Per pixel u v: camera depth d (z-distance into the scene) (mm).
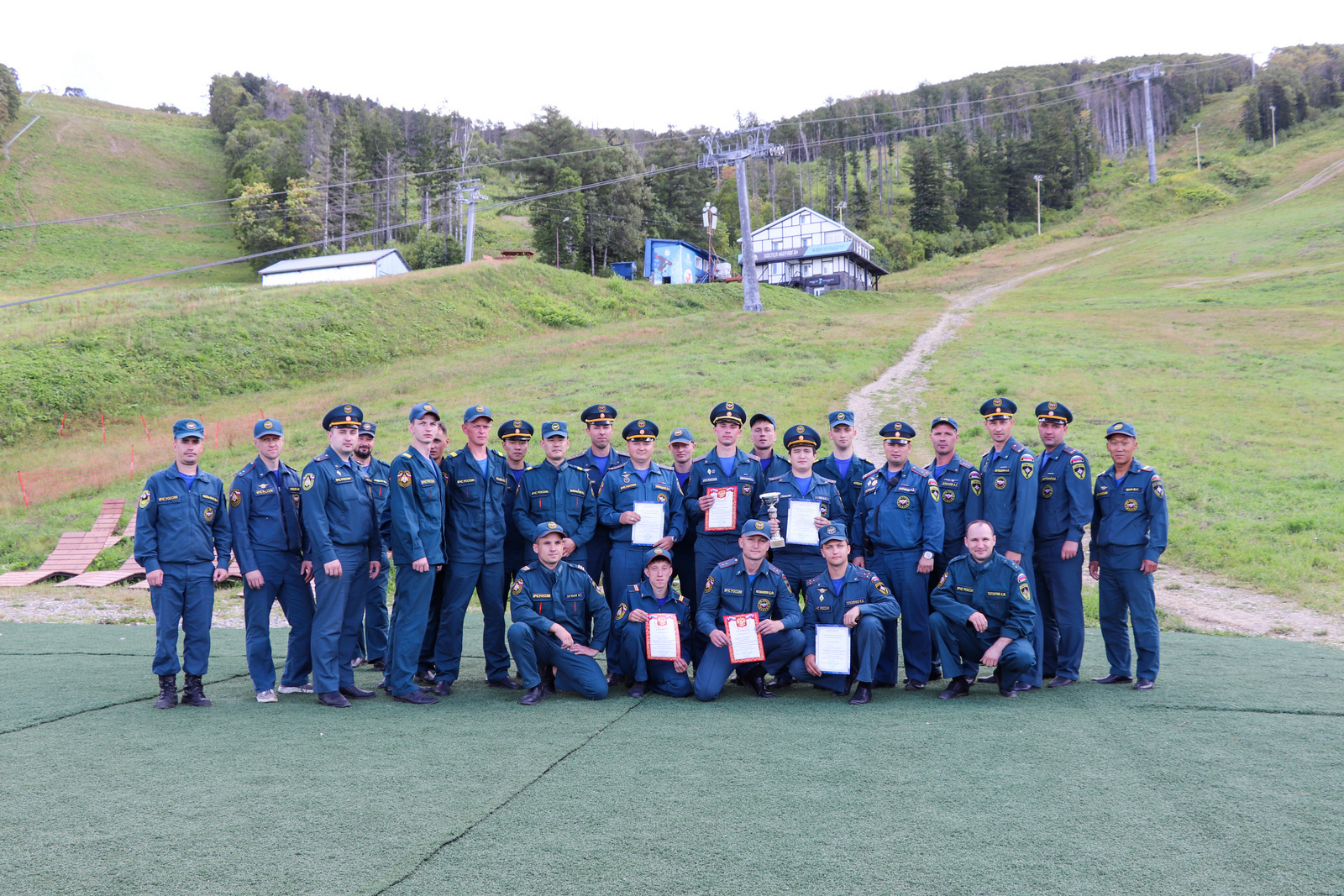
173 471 6125
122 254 71062
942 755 4758
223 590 12250
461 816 3840
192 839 3584
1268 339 31703
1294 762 4586
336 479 6324
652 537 6797
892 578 6777
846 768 4520
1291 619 9266
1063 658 6719
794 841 3551
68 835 3633
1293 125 118438
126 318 31312
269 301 35500
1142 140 137125
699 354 32031
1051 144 110812
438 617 6945
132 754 4809
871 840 3570
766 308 47875
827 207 112000
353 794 4129
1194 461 16609
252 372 29656
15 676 7055
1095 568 6766
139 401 26219
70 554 13734
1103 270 64625
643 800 4039
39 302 38375
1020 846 3506
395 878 3207
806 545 6836
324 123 119125
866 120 150375
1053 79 186000
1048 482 6824
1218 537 12352
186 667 6098
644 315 45438
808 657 6270
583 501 6969
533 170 68000
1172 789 4180
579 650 6340
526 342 36969
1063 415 6816
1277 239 60625
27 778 4391
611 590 7035
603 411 7289
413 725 5512
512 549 7164
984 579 6309
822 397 23922
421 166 88125
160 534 6043
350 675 6461
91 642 8766
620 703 6172
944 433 7109
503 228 88562
